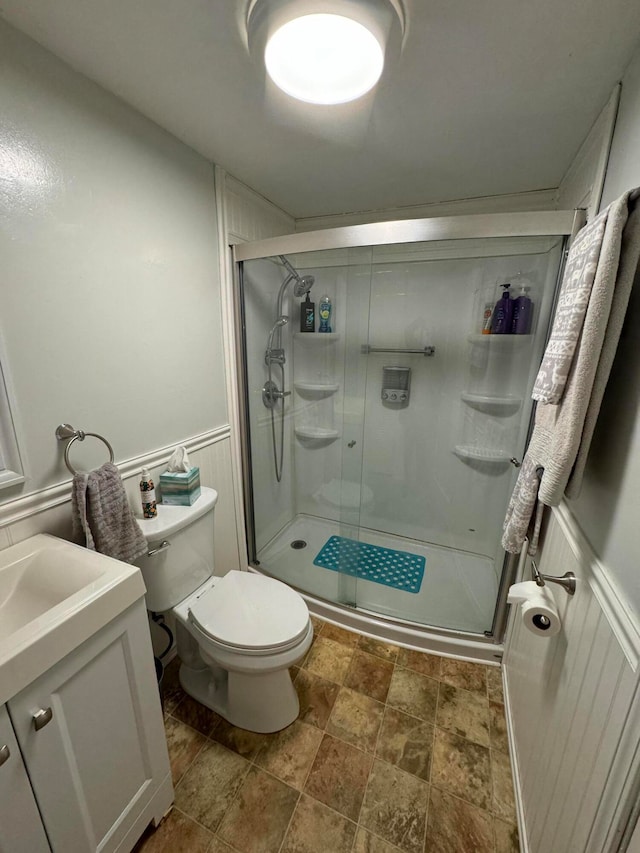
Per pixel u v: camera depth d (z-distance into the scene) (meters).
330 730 1.30
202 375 1.61
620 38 0.87
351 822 1.05
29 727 0.66
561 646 0.92
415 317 2.11
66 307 1.04
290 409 2.36
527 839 0.96
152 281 1.31
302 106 1.14
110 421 1.21
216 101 1.13
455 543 2.29
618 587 0.66
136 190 1.21
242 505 2.00
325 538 2.36
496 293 1.91
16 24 0.85
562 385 0.80
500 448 2.03
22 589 0.90
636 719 0.55
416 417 2.25
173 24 0.84
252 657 1.15
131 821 0.93
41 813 0.70
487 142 1.35
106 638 0.81
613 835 0.58
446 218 1.32
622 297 0.69
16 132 0.88
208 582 1.46
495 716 1.36
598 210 1.12
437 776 1.17
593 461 0.85
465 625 1.70
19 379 0.94
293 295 2.19
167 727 1.32
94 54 0.94
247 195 1.76
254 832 1.03
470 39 0.87
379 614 1.77
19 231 0.91
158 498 1.42
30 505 0.99
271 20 0.77
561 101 1.11
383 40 0.82
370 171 1.59
